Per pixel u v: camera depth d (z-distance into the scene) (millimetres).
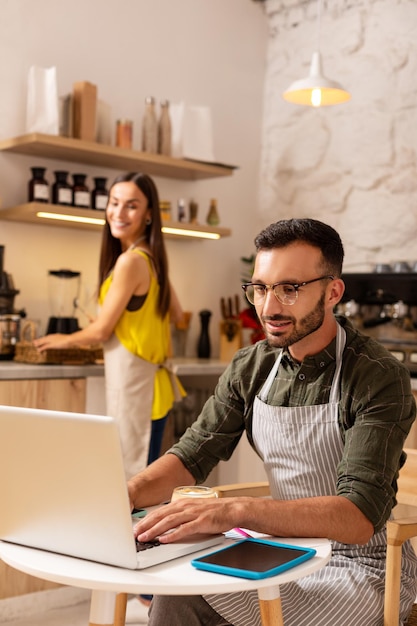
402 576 1890
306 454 1873
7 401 3352
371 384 1794
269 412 1931
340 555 1883
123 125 4125
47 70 3914
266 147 5008
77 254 4273
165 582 1354
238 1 4887
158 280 3504
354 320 3945
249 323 4418
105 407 3658
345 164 4578
